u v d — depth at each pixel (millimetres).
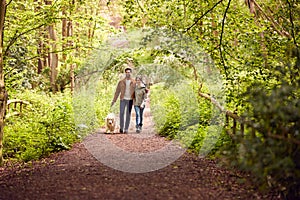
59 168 7859
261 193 5512
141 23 11492
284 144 4320
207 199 5414
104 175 6996
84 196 5660
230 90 8562
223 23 9781
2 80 9047
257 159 4285
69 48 12648
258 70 8727
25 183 6660
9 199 5707
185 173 6941
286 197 5027
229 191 5738
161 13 11109
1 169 8406
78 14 12297
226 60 10008
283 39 9125
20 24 11805
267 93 5672
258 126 4508
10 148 10086
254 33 9773
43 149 9547
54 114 11203
